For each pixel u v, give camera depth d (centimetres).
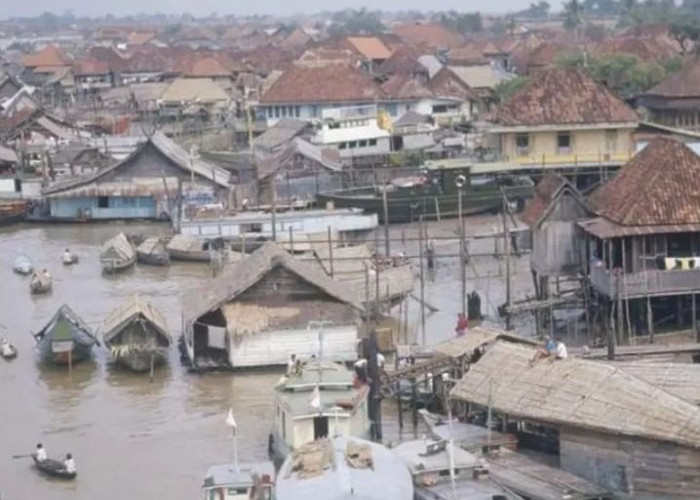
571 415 5878
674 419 5562
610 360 6762
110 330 8500
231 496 5756
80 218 14162
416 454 5806
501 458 6047
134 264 11969
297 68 18575
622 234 8012
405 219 13088
